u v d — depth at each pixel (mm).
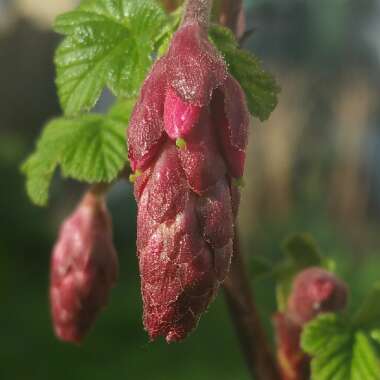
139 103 101
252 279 158
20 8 825
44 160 140
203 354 544
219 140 99
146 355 540
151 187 98
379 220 758
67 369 523
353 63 795
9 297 618
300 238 158
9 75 816
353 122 774
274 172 755
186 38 103
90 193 148
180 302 97
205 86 99
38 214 683
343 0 784
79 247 146
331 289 147
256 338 145
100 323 581
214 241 97
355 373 145
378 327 148
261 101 115
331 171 765
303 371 149
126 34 126
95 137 138
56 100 821
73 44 128
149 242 98
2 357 533
